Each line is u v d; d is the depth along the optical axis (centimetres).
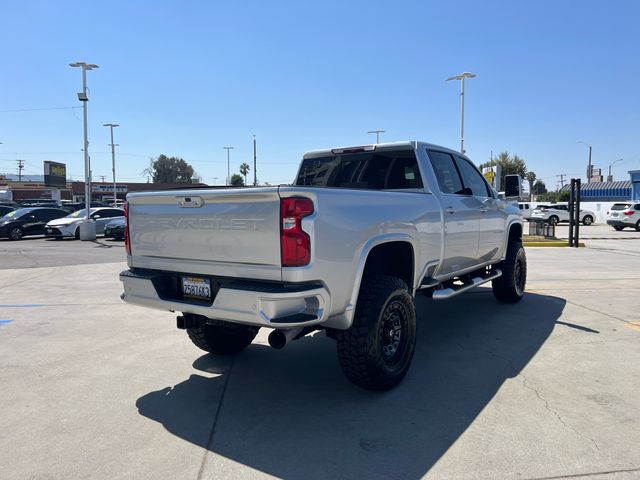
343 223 357
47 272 1158
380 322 388
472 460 303
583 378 436
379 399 397
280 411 378
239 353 523
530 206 4194
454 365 473
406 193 457
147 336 588
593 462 299
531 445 320
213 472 294
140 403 396
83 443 330
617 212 2903
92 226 2248
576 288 880
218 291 360
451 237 529
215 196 356
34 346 550
